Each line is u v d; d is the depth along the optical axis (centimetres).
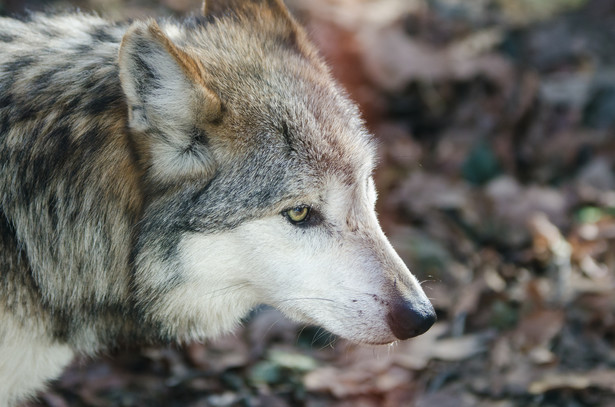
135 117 753
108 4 1545
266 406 1041
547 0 2023
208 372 1093
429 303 822
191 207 781
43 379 867
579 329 1134
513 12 1970
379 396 1061
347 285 807
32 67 818
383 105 1612
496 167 1541
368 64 1627
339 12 1720
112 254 832
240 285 836
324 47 1612
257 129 781
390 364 1100
